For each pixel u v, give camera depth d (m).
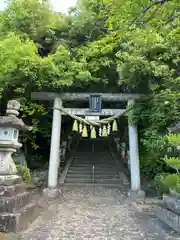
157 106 9.59
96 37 12.30
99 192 10.55
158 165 10.31
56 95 10.66
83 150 18.42
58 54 10.12
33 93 10.55
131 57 8.44
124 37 8.71
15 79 9.69
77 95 10.70
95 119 10.52
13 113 5.91
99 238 4.93
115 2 5.41
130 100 10.55
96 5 8.27
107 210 7.68
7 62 8.98
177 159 5.41
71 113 10.61
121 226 5.88
